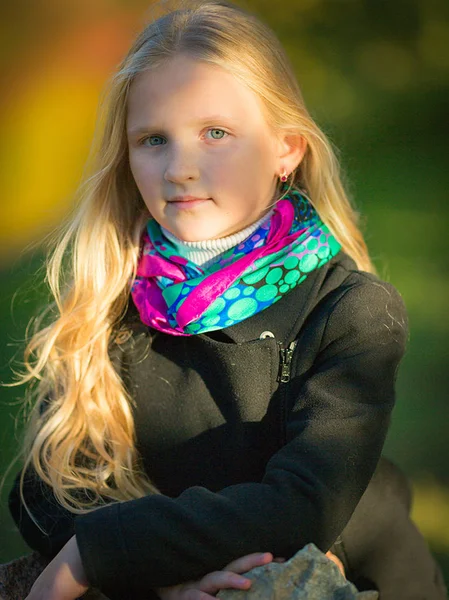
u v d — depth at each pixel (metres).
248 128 2.41
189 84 2.37
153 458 2.54
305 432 2.15
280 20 11.02
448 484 4.88
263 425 2.38
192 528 2.00
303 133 2.59
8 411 5.80
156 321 2.53
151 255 2.60
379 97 10.73
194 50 2.39
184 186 2.37
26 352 2.76
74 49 10.55
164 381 2.54
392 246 8.38
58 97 10.44
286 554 2.03
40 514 2.55
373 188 9.57
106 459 2.55
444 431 5.47
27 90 10.52
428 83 10.80
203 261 2.49
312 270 2.47
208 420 2.46
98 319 2.65
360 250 2.97
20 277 8.28
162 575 2.01
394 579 2.57
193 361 2.52
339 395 2.23
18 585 2.42
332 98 10.65
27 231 9.80
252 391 2.39
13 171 10.21
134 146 2.47
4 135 10.40
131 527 2.02
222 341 2.48
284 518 2.02
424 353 6.46
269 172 2.50
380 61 10.91
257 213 2.47
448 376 6.17
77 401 2.59
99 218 2.70
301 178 2.72
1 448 5.23
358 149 10.19
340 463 2.11
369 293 2.38
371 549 2.56
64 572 2.07
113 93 2.53
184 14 2.51
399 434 5.46
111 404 2.57
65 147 10.30
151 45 2.42
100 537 2.02
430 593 2.63
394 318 2.38
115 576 2.02
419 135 10.41
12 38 10.47
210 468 2.45
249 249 2.45
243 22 2.52
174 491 2.51
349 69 10.86
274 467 2.12
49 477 2.59
